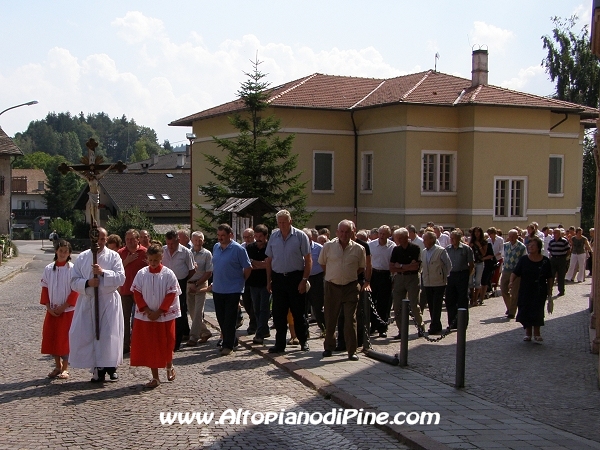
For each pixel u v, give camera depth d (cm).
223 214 2394
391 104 3117
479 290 1867
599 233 1241
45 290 992
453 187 3216
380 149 3262
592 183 4825
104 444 694
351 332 1104
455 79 3500
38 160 14175
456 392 906
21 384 955
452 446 686
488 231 2088
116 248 1209
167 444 697
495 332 1404
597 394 910
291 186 2472
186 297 1286
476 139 3144
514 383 965
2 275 3070
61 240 999
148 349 934
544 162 3275
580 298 2020
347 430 757
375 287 1351
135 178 6544
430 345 1255
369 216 3334
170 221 6309
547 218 3328
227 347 1184
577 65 4794
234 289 1180
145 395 897
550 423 777
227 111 3438
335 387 917
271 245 1167
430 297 1380
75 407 834
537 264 1278
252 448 691
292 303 1166
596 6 1192
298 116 3303
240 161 2431
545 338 1338
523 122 3228
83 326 950
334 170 3372
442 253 1370
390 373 1009
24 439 707
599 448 687
